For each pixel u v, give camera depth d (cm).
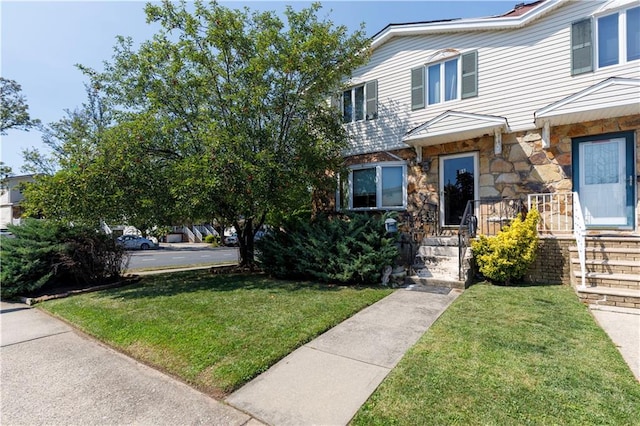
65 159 653
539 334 367
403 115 944
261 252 877
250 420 234
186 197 659
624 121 662
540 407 232
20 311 576
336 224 784
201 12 732
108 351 377
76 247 738
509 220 732
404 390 262
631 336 358
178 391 280
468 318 431
